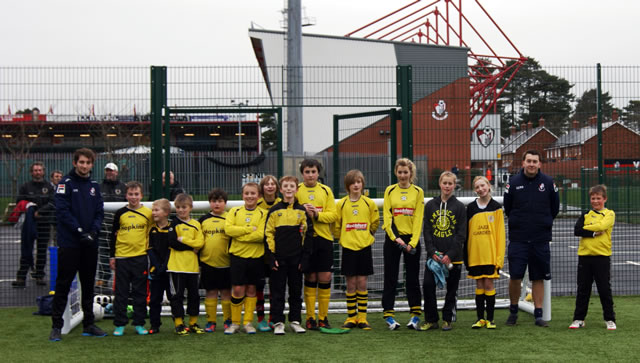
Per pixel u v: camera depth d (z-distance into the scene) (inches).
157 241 210.4
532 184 218.4
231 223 206.5
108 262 261.3
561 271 339.6
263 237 207.9
